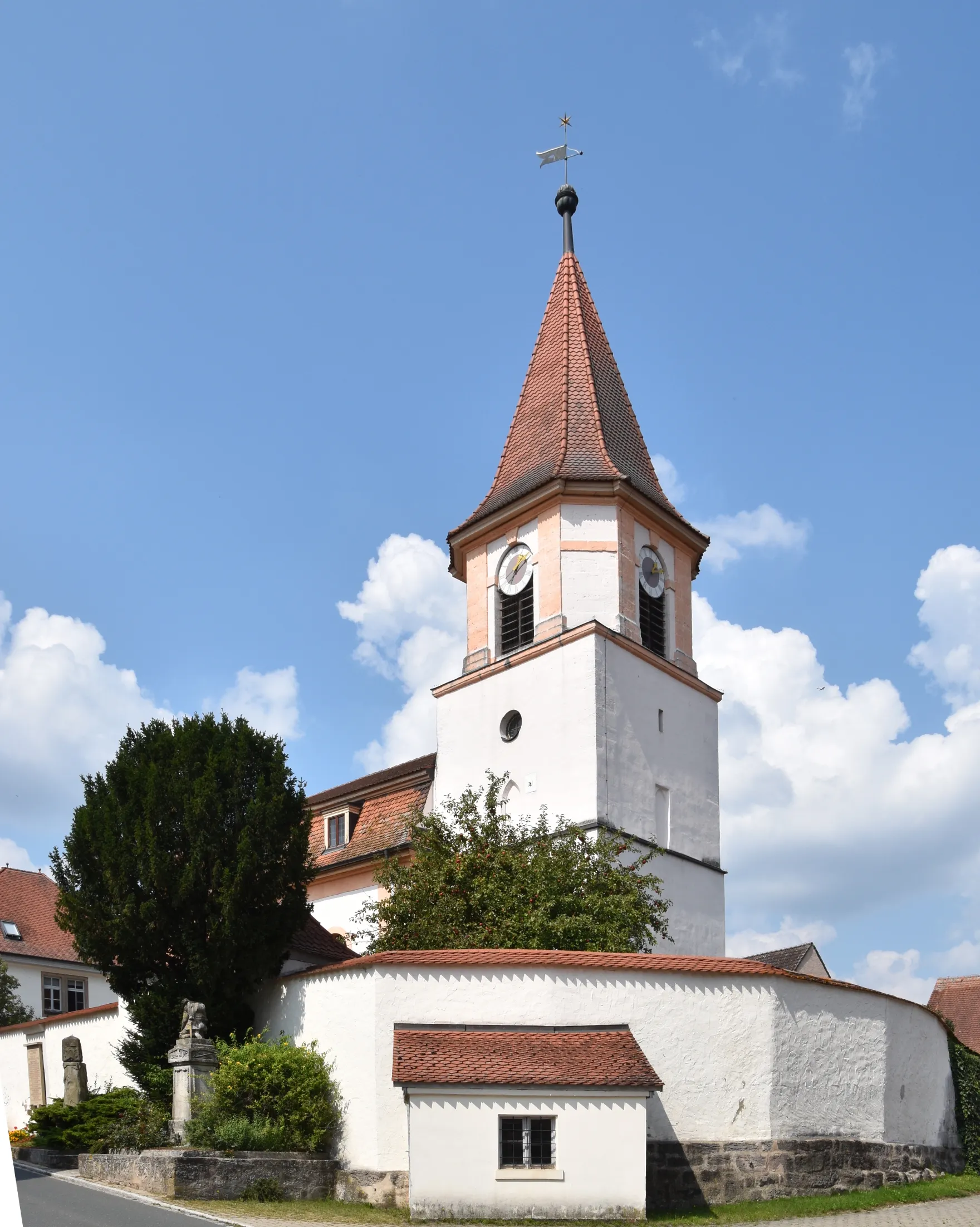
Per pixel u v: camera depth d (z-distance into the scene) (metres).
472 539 42.12
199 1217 20.66
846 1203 24.88
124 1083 33.50
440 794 40.47
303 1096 25.11
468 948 28.72
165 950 28.61
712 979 25.94
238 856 28.25
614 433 42.25
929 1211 24.81
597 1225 22.19
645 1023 25.23
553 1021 24.88
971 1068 33.56
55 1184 24.56
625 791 37.50
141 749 30.11
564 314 44.88
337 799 45.53
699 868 39.38
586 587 39.25
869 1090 28.12
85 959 29.05
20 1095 38.28
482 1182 22.39
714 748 41.50
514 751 38.84
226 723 30.52
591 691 37.38
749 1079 25.62
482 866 31.09
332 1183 24.47
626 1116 23.02
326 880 43.44
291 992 27.38
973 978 56.50
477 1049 23.72
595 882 31.05
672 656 40.94
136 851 28.08
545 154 47.28
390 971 25.30
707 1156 24.81
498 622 41.12
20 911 57.94
